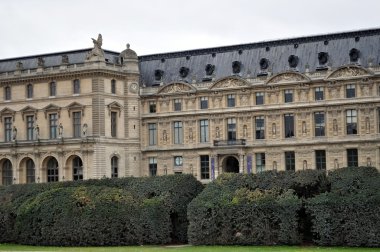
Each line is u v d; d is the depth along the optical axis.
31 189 90.69
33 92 149.25
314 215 75.25
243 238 77.12
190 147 145.88
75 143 141.62
